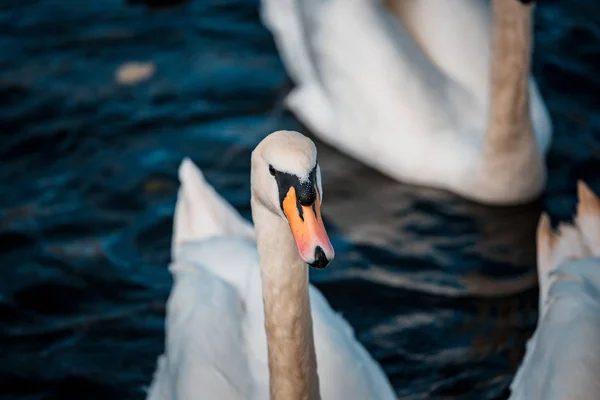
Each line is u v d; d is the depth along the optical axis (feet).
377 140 49.49
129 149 50.19
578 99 51.34
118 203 47.37
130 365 40.04
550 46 54.08
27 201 47.42
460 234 45.52
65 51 55.93
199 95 53.52
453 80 50.72
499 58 43.57
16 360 40.22
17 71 54.65
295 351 27.35
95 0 59.21
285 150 24.40
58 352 40.52
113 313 42.11
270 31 57.41
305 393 27.89
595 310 32.58
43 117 51.83
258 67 55.42
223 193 47.83
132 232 45.91
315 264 23.48
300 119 53.01
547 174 47.62
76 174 48.83
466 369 38.86
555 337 32.45
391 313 41.55
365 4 51.88
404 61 50.11
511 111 44.37
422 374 38.86
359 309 41.81
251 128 51.70
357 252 44.68
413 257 44.29
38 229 45.98
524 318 40.86
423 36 51.55
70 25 57.57
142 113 52.24
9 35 56.95
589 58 53.26
